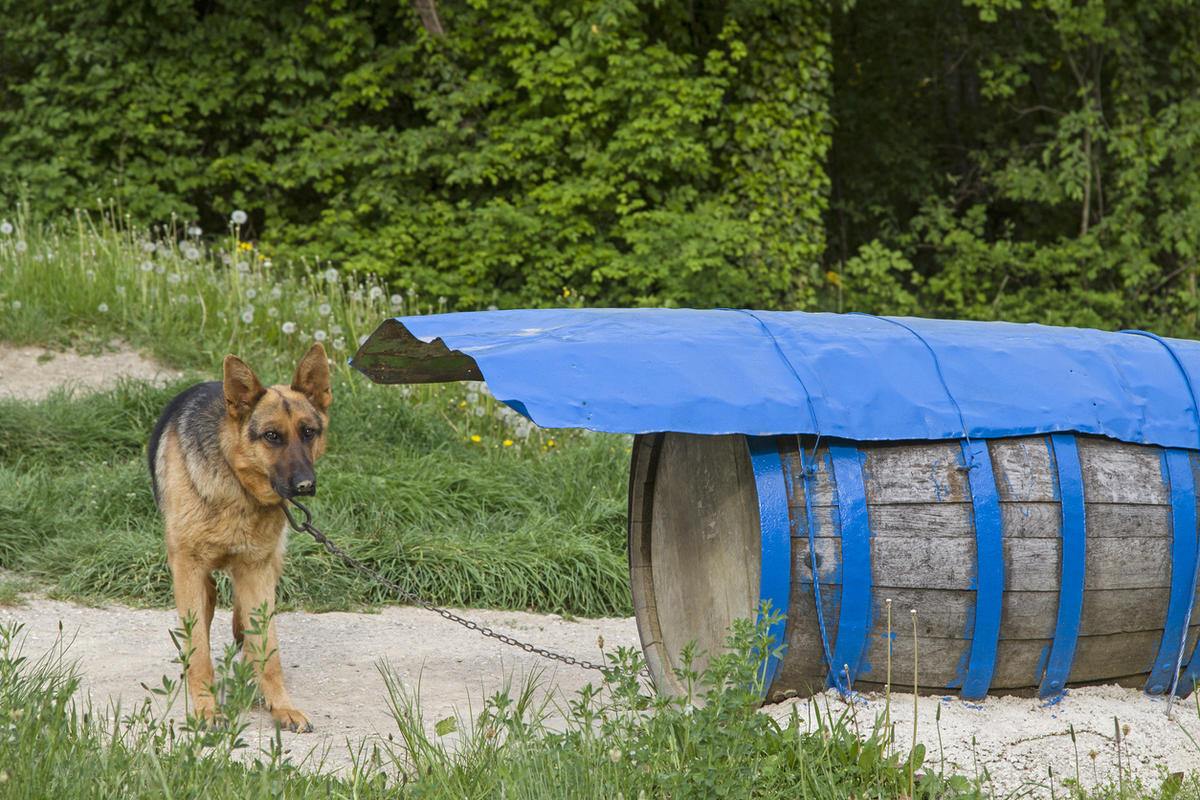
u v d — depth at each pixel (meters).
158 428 4.95
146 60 15.33
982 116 19.34
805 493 3.66
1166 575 3.91
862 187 18.58
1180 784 3.56
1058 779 3.54
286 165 15.02
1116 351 4.13
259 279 11.12
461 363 4.62
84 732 3.37
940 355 3.91
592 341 3.68
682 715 3.36
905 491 3.68
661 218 14.38
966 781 3.19
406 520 7.31
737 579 4.03
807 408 3.62
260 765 3.08
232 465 4.12
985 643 3.74
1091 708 3.92
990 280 17.17
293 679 4.97
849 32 18.77
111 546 6.37
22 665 4.32
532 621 6.45
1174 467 3.94
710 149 15.95
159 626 5.64
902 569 3.66
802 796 3.22
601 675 5.23
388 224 15.15
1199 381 4.09
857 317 4.51
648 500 4.68
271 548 4.31
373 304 11.57
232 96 15.24
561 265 14.72
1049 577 3.75
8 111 15.32
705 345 3.75
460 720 3.95
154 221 15.05
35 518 6.61
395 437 8.68
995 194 18.09
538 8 15.05
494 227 14.44
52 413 7.89
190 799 2.96
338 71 15.81
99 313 10.02
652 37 15.70
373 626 6.05
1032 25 17.45
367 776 3.36
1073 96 18.48
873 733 3.39
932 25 18.45
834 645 3.71
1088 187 16.44
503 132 14.95
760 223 15.12
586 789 3.13
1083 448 3.88
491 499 7.82
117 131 14.82
